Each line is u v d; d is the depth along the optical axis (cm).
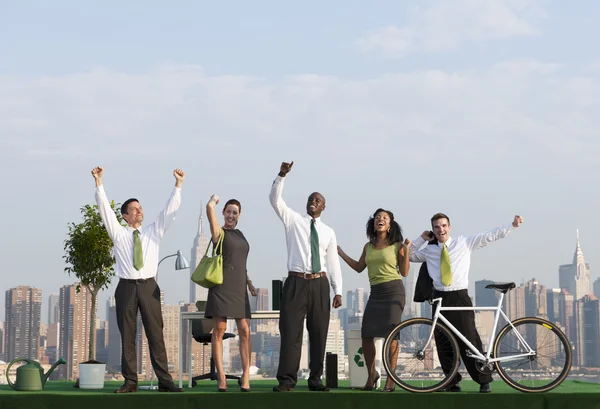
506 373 633
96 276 1235
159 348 645
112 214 660
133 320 641
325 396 596
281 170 655
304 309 648
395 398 597
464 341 635
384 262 666
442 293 652
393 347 640
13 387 681
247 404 595
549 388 629
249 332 654
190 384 777
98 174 662
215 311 634
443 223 661
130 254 648
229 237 648
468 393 601
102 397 590
